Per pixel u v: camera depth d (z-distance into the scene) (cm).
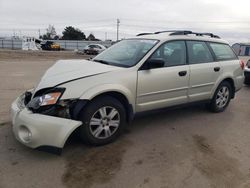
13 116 361
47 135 333
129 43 492
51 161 346
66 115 351
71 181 306
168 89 455
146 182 310
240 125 511
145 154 375
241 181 320
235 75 586
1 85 825
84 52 3206
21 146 381
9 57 2092
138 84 412
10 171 321
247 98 750
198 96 512
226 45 590
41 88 362
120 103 399
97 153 371
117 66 420
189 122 511
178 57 476
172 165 349
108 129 394
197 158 371
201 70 504
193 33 529
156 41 457
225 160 369
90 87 365
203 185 309
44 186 296
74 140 405
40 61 1861
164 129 470
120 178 316
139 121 504
